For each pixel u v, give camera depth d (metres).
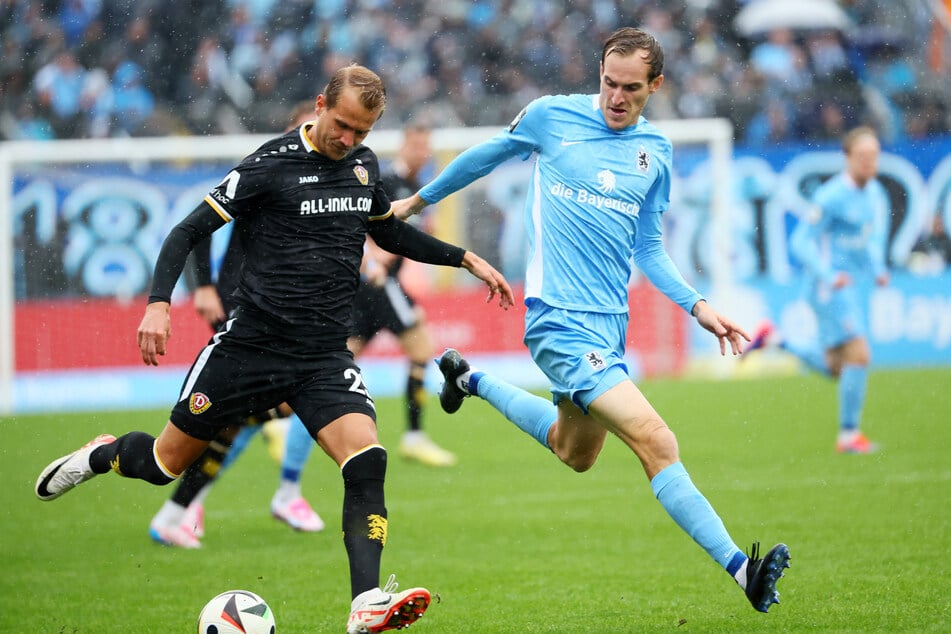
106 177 48.69
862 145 37.25
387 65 70.88
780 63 71.56
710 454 36.28
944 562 22.20
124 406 48.47
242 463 37.72
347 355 18.05
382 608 15.77
